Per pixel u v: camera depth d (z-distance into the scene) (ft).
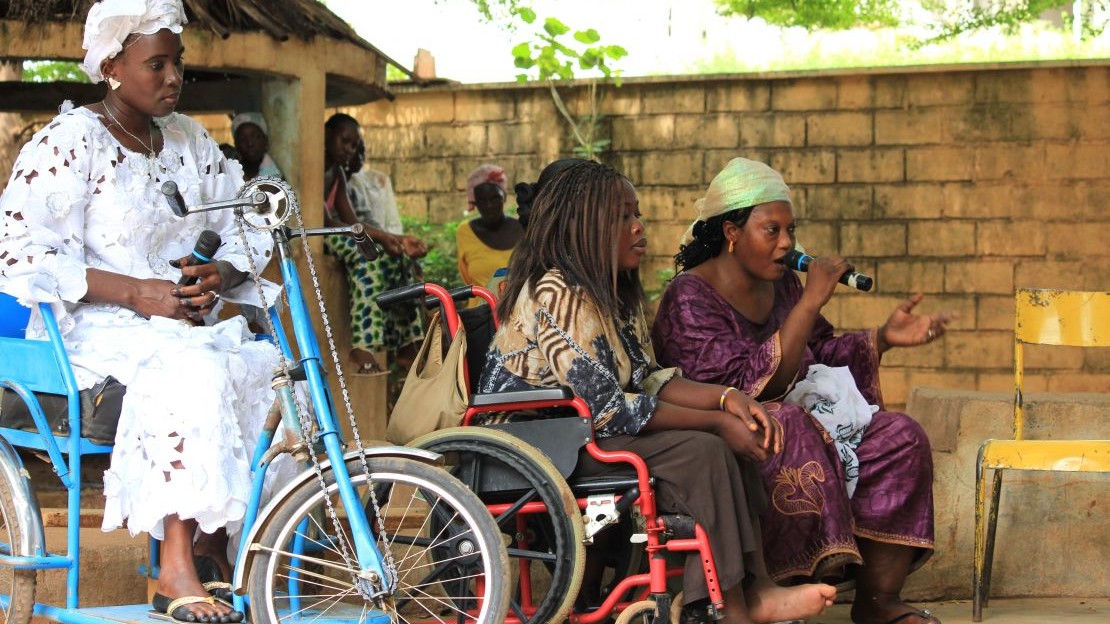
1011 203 31.19
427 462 11.28
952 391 17.88
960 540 16.63
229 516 11.60
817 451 12.84
